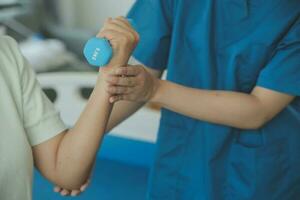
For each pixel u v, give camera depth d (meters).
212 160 1.01
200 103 0.88
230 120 0.89
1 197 0.74
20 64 0.78
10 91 0.75
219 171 1.02
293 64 0.88
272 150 1.00
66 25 3.12
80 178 0.82
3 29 2.60
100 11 3.02
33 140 0.80
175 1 0.99
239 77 0.96
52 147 0.81
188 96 0.88
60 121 0.83
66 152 0.79
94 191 1.72
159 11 1.00
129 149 1.84
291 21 0.91
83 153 0.78
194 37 0.97
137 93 0.82
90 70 2.48
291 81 0.88
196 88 0.96
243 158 1.01
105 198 1.68
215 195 1.03
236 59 0.94
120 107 1.02
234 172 1.02
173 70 1.00
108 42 0.72
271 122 0.99
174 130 1.04
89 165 0.81
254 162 1.00
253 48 0.93
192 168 1.04
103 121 0.78
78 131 0.78
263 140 1.00
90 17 3.08
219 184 1.03
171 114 1.04
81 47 2.86
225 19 0.95
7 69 0.76
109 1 2.95
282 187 1.03
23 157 0.74
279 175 1.02
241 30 0.94
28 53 2.44
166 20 1.01
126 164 1.87
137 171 1.84
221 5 0.94
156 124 1.74
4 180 0.73
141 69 0.80
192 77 1.01
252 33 0.93
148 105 1.75
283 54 0.90
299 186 1.04
